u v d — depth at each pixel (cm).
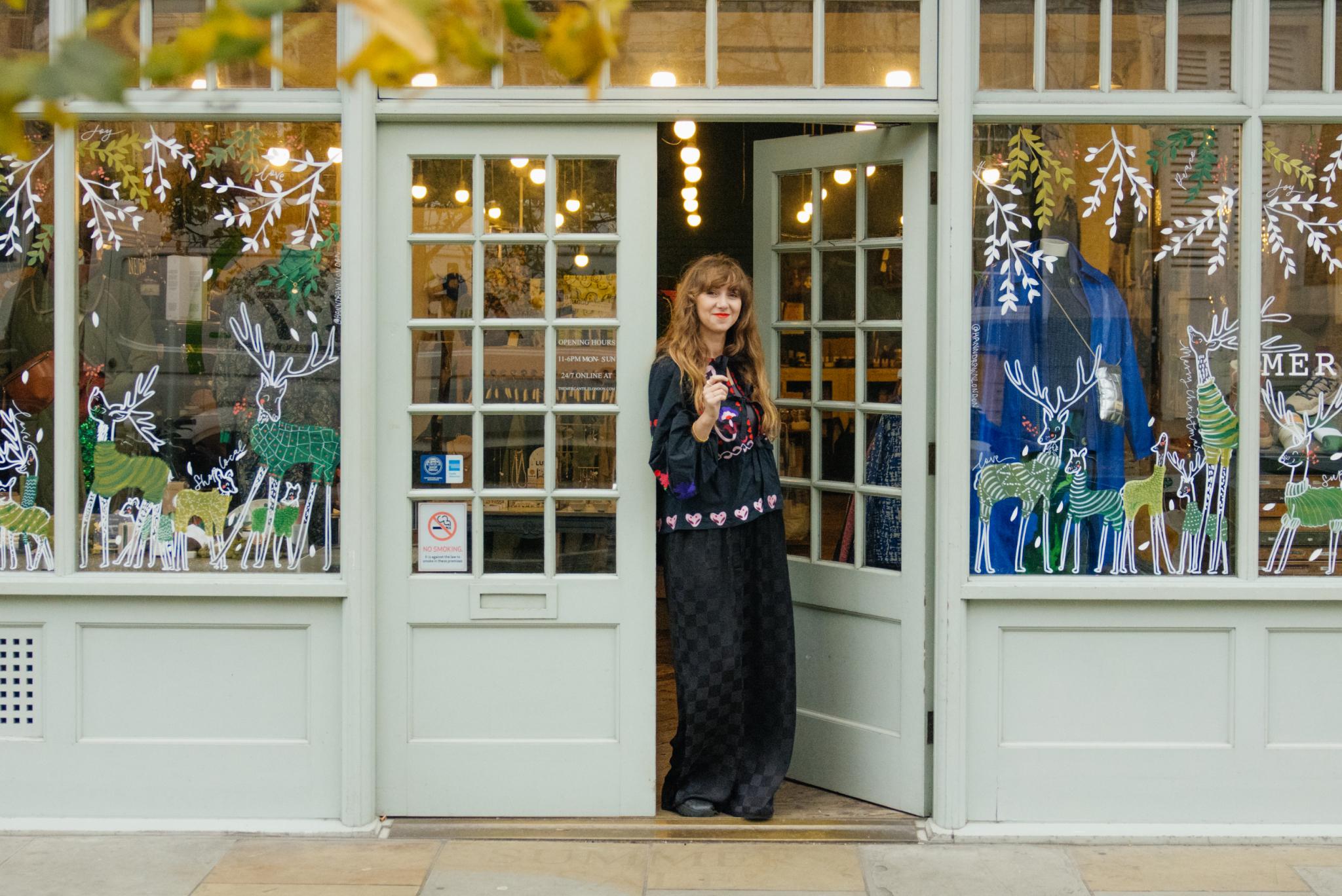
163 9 346
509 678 355
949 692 343
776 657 356
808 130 442
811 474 382
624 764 356
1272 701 348
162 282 349
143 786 350
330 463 350
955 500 340
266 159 346
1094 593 342
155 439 350
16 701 350
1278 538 352
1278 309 350
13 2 123
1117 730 349
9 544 352
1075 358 350
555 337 352
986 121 343
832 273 376
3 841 338
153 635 349
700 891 309
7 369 351
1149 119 343
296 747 350
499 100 342
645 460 352
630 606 354
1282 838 342
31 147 346
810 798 375
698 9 344
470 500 353
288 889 308
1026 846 340
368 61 119
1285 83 347
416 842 341
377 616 352
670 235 884
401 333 350
